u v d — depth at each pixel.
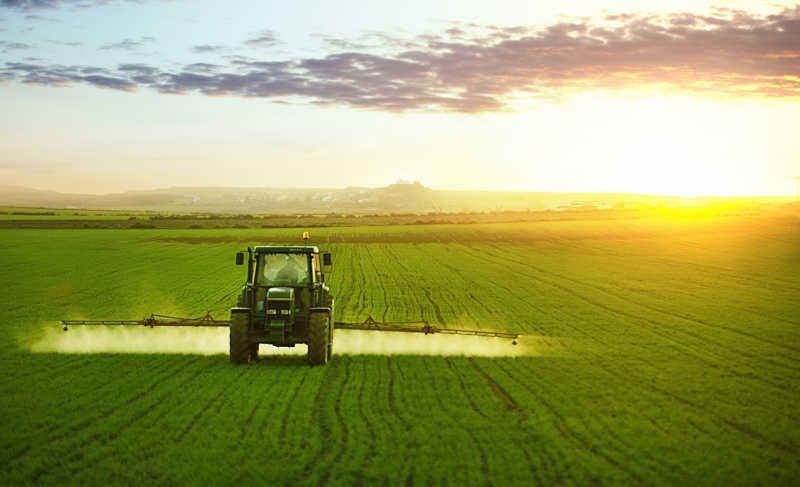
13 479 8.06
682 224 83.94
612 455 9.08
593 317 23.55
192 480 8.02
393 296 29.98
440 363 15.33
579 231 77.00
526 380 13.63
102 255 50.75
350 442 9.41
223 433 9.66
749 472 8.62
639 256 52.06
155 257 49.78
